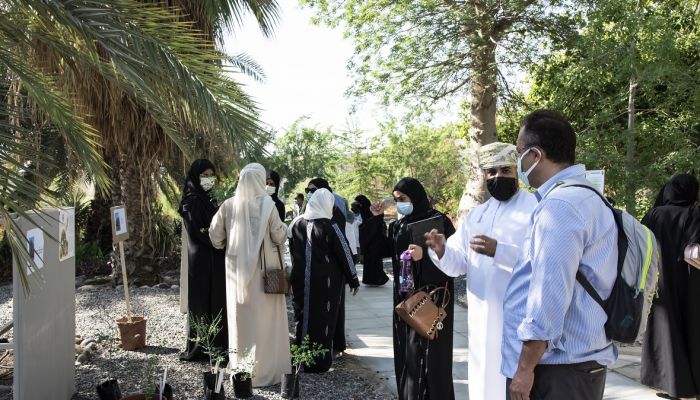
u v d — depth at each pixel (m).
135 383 4.27
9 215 2.97
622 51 7.70
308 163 22.61
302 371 4.80
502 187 2.83
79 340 5.43
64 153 8.23
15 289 3.12
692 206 4.06
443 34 11.38
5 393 3.83
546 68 11.02
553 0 10.58
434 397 3.34
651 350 4.22
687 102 8.23
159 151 8.05
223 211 4.45
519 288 2.06
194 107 3.77
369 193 20.33
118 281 8.69
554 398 1.90
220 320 4.71
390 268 11.26
